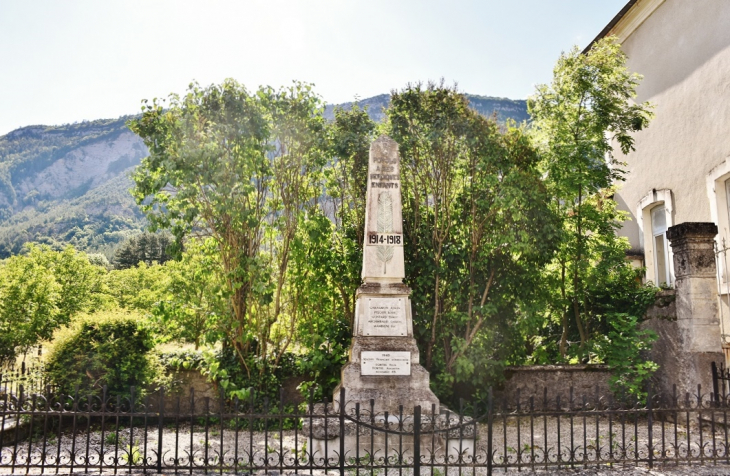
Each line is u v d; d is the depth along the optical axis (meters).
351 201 12.48
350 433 8.27
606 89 12.70
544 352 12.92
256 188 11.68
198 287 15.42
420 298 11.56
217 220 11.34
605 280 12.39
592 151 12.42
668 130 15.23
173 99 11.11
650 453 7.18
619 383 11.00
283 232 11.75
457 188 12.16
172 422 11.24
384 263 9.76
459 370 11.12
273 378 11.43
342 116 12.26
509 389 11.70
